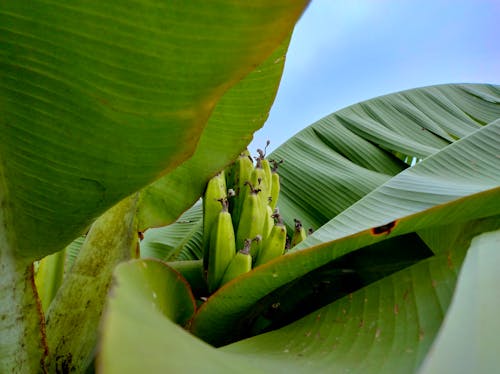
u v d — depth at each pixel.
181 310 0.42
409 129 1.20
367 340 0.34
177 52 0.25
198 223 1.03
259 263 0.60
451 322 0.19
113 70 0.26
